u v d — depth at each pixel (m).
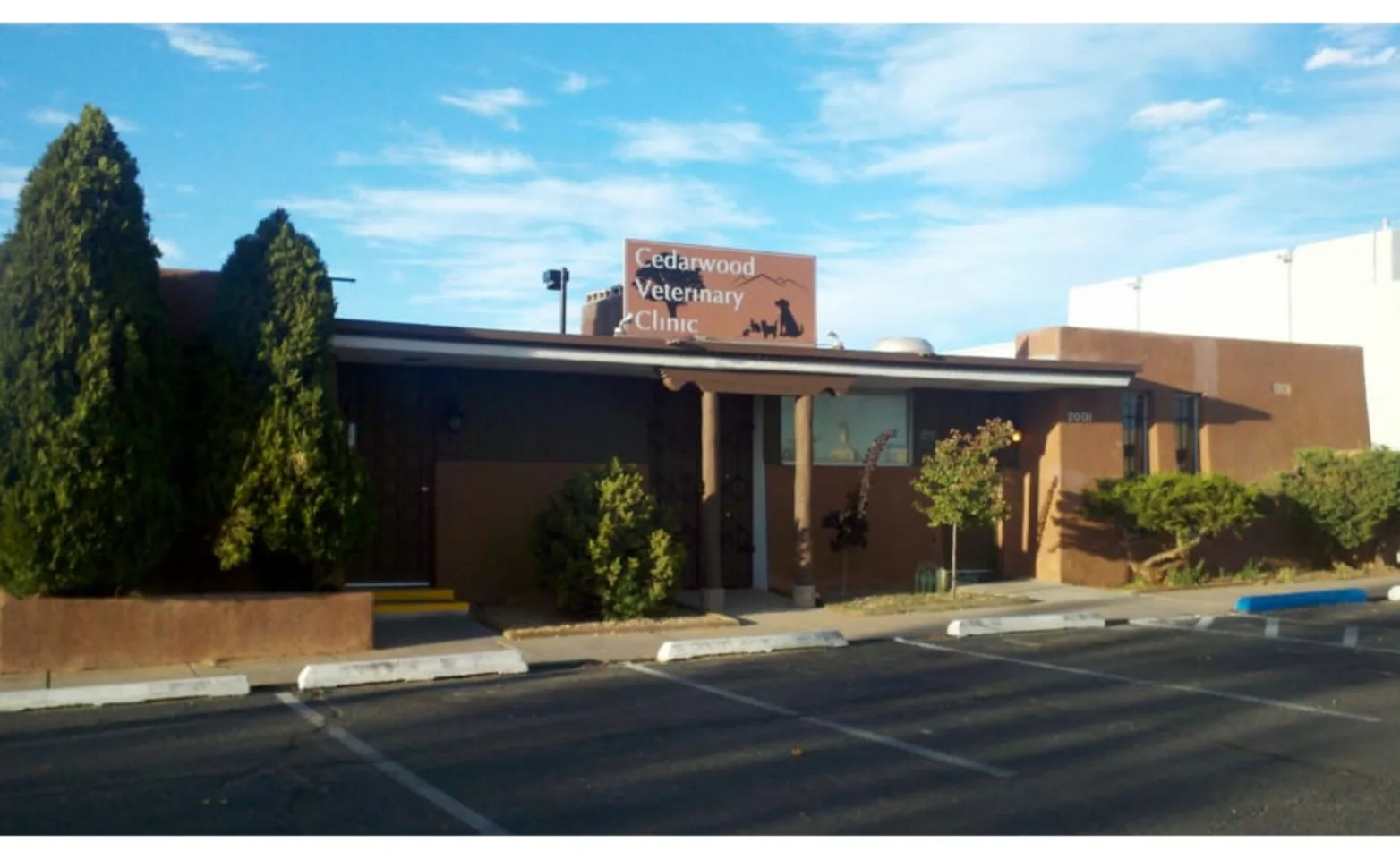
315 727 8.93
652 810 6.96
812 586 16.00
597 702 9.95
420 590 14.80
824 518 17.08
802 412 15.96
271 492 11.70
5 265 10.77
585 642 12.87
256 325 11.93
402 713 9.46
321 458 11.84
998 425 16.30
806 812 6.93
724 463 17.12
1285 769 7.96
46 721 9.07
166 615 11.20
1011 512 17.78
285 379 11.87
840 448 17.86
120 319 10.88
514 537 15.42
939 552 18.50
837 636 13.07
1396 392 27.33
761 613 15.31
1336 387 21.77
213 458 11.72
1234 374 20.52
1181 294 33.25
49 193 10.83
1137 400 19.66
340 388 14.70
